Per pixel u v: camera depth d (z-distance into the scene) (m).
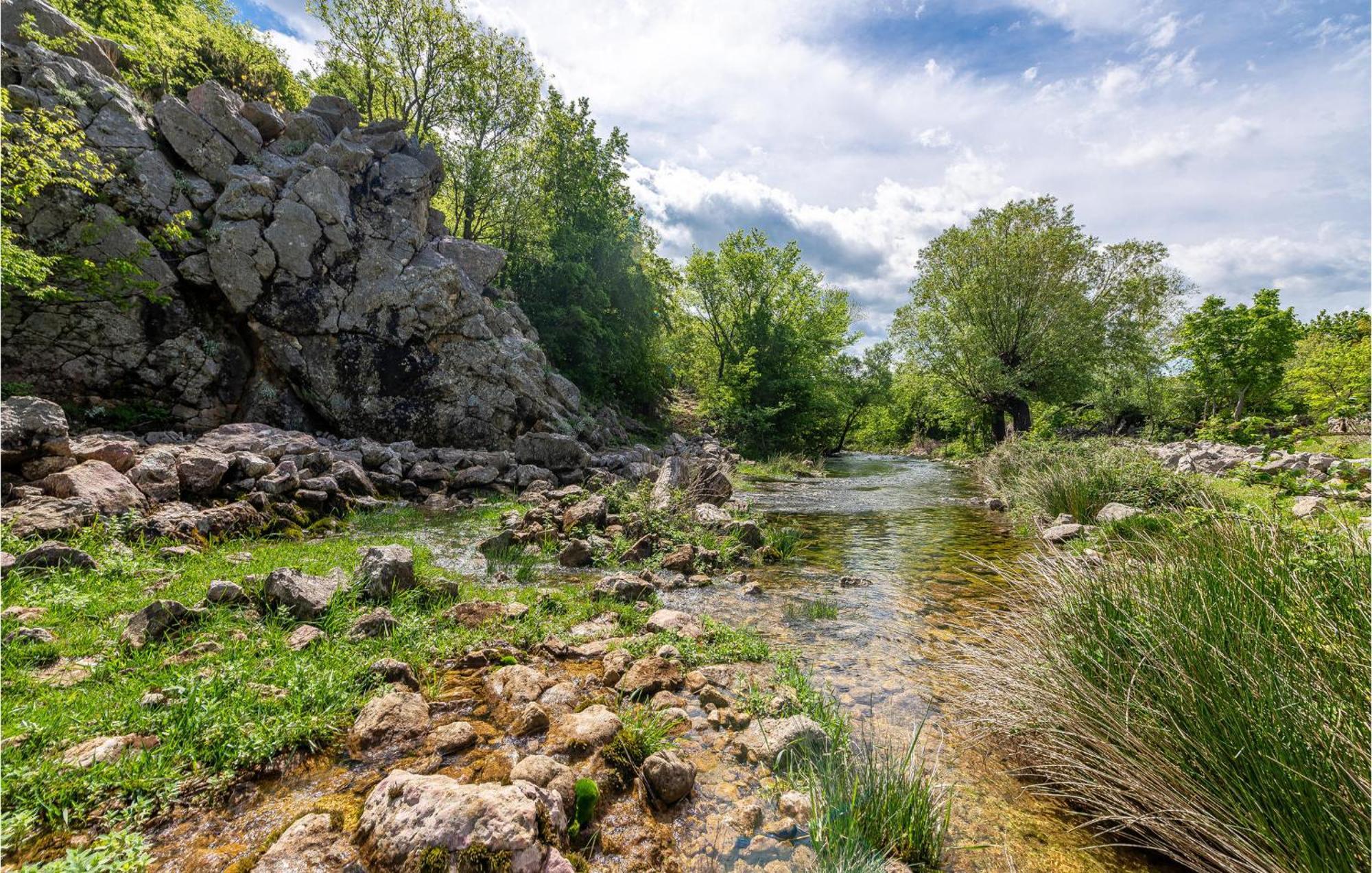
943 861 2.69
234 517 8.24
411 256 18.25
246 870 2.39
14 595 4.86
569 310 28.78
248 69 24.03
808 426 41.31
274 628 4.71
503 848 2.33
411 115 28.62
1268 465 13.12
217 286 16.06
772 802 3.11
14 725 3.01
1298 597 3.08
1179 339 38.28
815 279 41.97
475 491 14.33
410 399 17.59
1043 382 33.66
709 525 11.09
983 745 3.71
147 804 2.68
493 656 4.77
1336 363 30.05
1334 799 2.22
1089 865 2.68
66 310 14.59
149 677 3.76
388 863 2.35
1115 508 10.03
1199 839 2.61
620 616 6.16
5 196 12.63
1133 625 3.31
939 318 35.81
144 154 15.66
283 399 16.84
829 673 4.93
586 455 18.28
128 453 9.07
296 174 17.38
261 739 3.20
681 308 42.53
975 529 11.95
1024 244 32.25
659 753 3.24
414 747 3.39
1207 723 2.69
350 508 10.84
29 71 14.69
